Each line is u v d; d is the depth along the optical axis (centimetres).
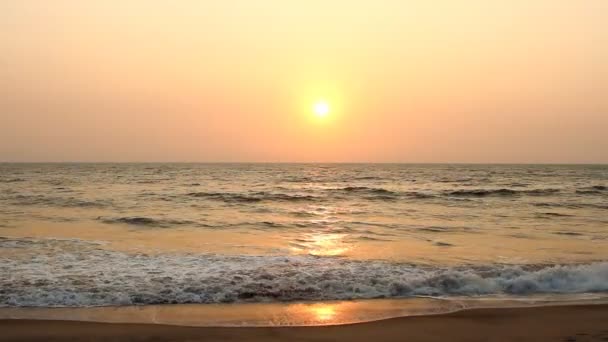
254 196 3388
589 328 768
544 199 3297
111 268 1118
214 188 4303
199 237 1653
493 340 716
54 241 1484
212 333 736
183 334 729
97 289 959
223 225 1980
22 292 931
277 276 1069
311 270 1124
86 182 5078
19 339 696
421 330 760
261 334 735
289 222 2094
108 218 2108
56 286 970
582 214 2439
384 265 1188
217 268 1132
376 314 848
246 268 1136
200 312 849
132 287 977
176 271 1098
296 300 933
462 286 1029
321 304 909
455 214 2447
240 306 891
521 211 2586
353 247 1490
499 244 1554
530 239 1658
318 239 1645
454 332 750
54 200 2914
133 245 1455
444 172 9656
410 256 1345
